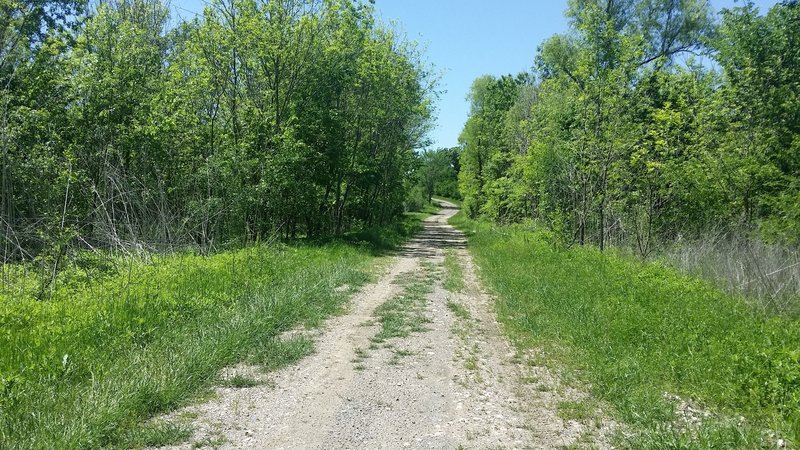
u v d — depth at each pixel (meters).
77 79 15.88
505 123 33.84
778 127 14.95
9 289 9.05
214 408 5.47
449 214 73.88
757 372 5.79
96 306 7.93
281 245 16.36
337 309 10.16
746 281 9.84
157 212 15.23
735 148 15.12
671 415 5.23
